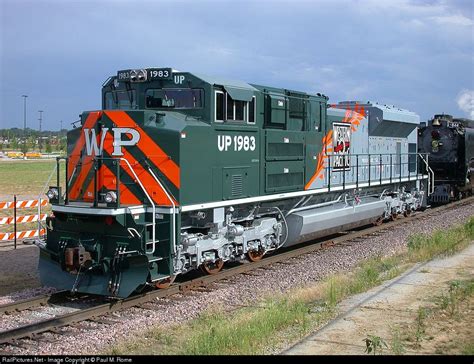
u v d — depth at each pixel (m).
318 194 14.45
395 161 19.78
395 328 7.25
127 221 9.17
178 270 9.65
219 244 10.69
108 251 9.43
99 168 9.91
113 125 9.84
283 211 13.30
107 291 9.22
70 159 10.29
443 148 25.33
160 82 10.55
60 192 9.94
